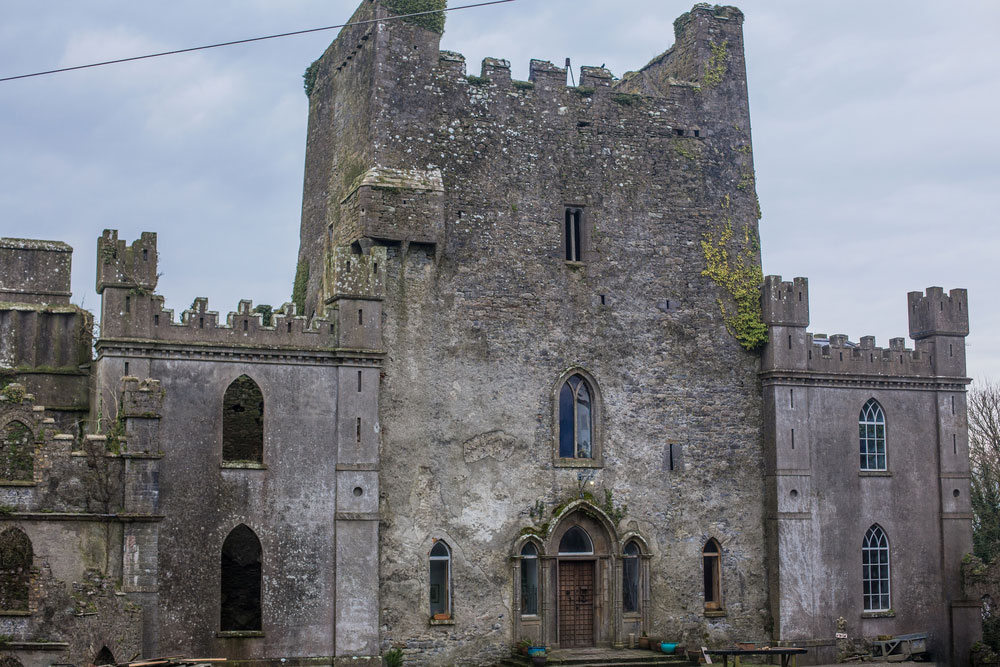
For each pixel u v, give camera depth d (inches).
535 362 1641.2
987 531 2367.1
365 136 1643.7
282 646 1440.7
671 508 1684.3
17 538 1328.7
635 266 1722.4
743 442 1743.4
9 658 1259.2
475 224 1637.6
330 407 1504.7
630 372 1694.1
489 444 1598.2
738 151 1820.9
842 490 1764.3
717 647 1674.5
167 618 1385.3
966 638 1801.2
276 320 1493.6
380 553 1517.0
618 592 1633.9
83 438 1412.4
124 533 1352.1
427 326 1589.6
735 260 1781.5
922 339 1882.4
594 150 1728.6
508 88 1694.1
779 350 1748.3
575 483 1637.6
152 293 1441.9
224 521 1432.1
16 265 1690.5
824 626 1721.2
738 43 1855.3
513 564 1584.6
